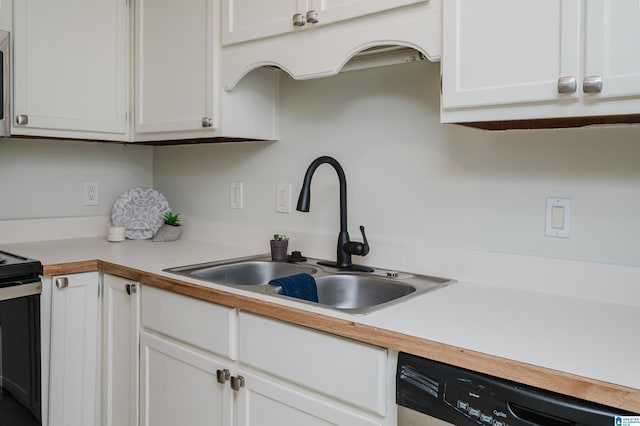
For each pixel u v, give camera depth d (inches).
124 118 84.4
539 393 31.2
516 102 41.9
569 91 38.7
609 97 37.4
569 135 50.6
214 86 69.4
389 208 64.4
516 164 54.0
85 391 69.9
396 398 37.5
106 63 82.0
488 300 48.8
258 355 48.8
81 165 93.4
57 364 67.1
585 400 29.7
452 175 58.7
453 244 58.9
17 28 72.4
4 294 61.5
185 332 56.7
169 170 99.2
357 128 67.2
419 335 37.5
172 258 71.5
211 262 68.6
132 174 100.7
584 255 50.0
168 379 59.6
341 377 41.9
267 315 47.2
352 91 67.6
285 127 76.3
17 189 85.9
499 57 42.6
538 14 40.6
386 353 39.3
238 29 64.9
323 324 42.5
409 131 62.1
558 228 51.4
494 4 42.8
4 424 61.7
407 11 48.8
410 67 61.6
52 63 76.0
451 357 35.0
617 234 48.1
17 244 83.5
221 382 52.3
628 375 30.4
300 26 56.9
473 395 33.6
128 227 92.1
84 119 79.7
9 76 71.8
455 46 45.0
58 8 76.4
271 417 48.0
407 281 57.6
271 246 71.5
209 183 90.3
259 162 80.7
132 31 83.7
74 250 78.2
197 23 71.6
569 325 40.6
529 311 44.8
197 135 73.0
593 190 49.3
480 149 56.5
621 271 47.5
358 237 67.6
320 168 71.8
